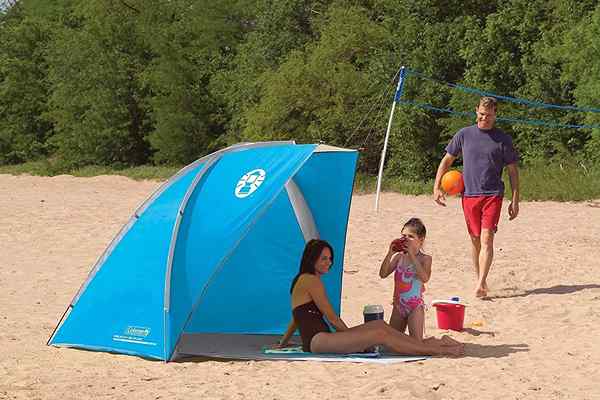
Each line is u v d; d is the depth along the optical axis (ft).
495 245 46.16
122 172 113.70
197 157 118.83
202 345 27.73
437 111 87.71
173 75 117.50
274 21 109.09
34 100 137.59
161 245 26.94
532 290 34.86
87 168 121.49
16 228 57.57
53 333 27.94
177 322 25.91
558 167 76.84
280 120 93.71
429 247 46.01
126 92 123.34
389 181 84.58
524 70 84.48
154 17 122.01
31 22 139.85
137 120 124.98
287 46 106.63
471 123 84.38
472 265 40.68
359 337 25.14
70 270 42.83
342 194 28.84
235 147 28.07
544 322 29.40
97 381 23.25
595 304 31.83
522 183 72.64
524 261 41.09
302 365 24.49
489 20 85.81
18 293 37.27
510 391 21.43
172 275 26.43
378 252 44.93
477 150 33.12
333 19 95.96
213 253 26.05
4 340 28.43
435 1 92.79
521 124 84.12
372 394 21.39
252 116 95.61
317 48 93.20
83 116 123.13
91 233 54.85
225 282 29.12
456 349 25.23
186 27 119.96
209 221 26.55
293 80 91.30
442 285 36.24
